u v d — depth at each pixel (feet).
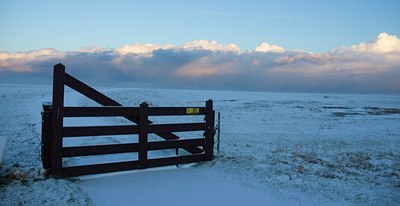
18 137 45.11
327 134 73.56
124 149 31.40
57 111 27.86
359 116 129.59
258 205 23.98
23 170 27.02
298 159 38.60
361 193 27.45
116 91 175.73
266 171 32.86
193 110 35.70
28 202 21.36
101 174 30.17
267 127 84.74
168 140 34.40
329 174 32.89
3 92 188.24
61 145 28.14
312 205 24.34
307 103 212.23
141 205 23.00
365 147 51.60
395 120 114.93
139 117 32.22
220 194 26.09
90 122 70.13
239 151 42.27
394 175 33.83
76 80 29.30
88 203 22.56
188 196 25.35
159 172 32.07
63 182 26.32
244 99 240.12
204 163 35.96
